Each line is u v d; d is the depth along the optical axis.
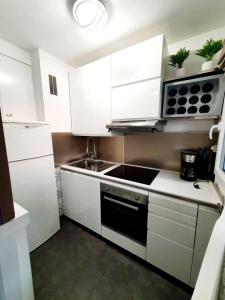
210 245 0.54
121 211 1.52
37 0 1.04
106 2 1.06
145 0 1.05
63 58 1.88
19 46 1.62
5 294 0.63
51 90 1.82
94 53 1.77
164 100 1.40
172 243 1.22
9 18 1.21
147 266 1.43
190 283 1.18
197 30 1.36
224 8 1.12
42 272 1.37
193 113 1.33
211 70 1.14
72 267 1.42
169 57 1.52
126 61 1.46
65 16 1.20
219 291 0.50
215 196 1.10
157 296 1.18
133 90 1.47
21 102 1.69
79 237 1.81
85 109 1.89
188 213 1.12
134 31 1.37
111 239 1.63
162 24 1.29
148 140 1.85
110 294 1.19
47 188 1.70
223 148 1.06
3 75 1.53
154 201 1.27
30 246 1.58
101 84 1.68
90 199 1.75
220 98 1.18
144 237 1.39
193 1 1.06
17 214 0.63
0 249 0.59
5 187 0.55
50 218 1.77
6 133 1.29
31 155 1.50
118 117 1.61
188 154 1.38
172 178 1.50
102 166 2.02
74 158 2.23
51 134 1.86
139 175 1.61
